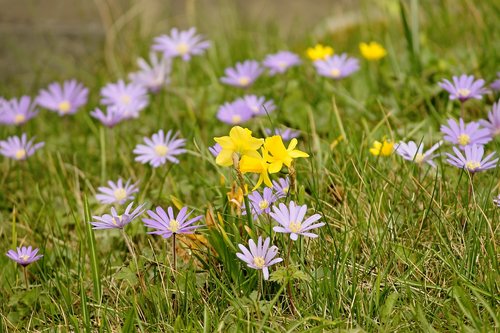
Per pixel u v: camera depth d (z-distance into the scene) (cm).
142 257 292
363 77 480
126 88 441
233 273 278
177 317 260
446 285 280
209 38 639
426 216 297
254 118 415
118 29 634
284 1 702
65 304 295
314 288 272
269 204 279
